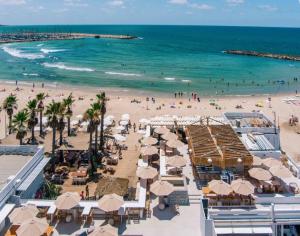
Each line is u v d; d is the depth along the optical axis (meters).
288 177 37.78
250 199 34.84
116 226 33.09
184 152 48.38
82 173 49.88
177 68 159.38
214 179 39.75
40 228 29.45
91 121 53.59
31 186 38.56
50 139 63.94
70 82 124.62
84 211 33.38
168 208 35.88
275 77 140.38
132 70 151.62
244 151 41.19
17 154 42.38
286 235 34.69
